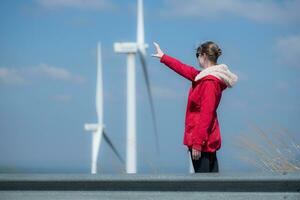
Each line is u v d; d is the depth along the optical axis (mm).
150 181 3988
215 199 3904
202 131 5027
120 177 4031
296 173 4008
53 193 4121
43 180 4121
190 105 5211
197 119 5148
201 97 5125
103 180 4039
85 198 4059
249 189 3896
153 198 3973
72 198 4078
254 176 3908
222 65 5219
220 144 5191
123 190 4027
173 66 5340
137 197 3990
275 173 4000
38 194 4133
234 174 3980
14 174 4285
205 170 5125
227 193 3906
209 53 5285
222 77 5168
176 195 3957
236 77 5289
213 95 5066
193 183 3945
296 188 3861
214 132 5141
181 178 3955
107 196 4035
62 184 4105
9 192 4172
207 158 5137
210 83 5086
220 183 3922
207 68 5176
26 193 4148
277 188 3877
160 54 5398
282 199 3840
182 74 5332
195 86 5270
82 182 4070
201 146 5078
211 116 5051
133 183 4008
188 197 3938
